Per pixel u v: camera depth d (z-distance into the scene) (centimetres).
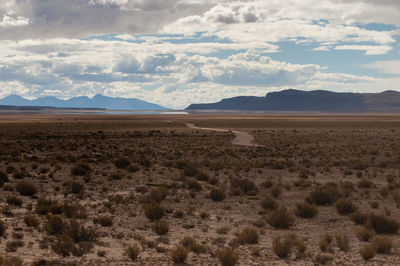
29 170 3366
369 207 2039
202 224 1680
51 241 1332
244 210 1988
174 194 2405
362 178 3161
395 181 2962
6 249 1230
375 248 1276
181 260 1157
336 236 1363
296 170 3544
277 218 1641
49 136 7894
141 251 1266
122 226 1608
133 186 2684
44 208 1800
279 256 1225
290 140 7456
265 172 3491
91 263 1130
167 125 13838
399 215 1855
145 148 5741
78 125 12875
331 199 2127
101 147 5794
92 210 1903
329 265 1151
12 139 7300
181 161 3756
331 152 5278
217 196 2225
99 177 3042
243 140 7650
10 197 2003
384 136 8325
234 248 1307
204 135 8656
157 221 1553
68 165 3750
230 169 3666
